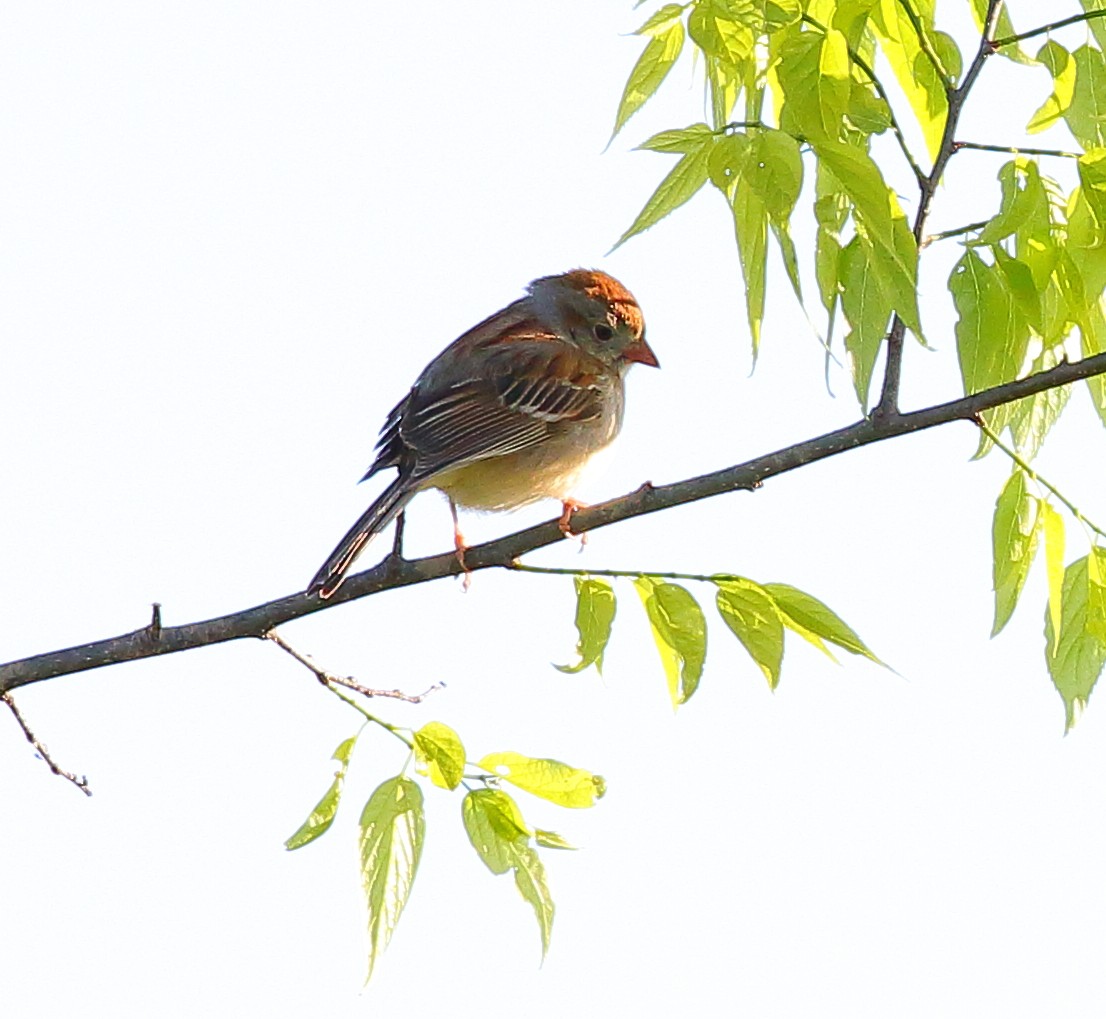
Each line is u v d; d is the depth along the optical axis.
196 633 9.12
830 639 8.49
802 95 7.95
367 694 8.83
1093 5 9.08
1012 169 8.72
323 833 8.46
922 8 9.53
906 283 7.93
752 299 8.64
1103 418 9.31
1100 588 8.95
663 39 9.52
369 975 8.15
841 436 8.90
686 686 8.70
